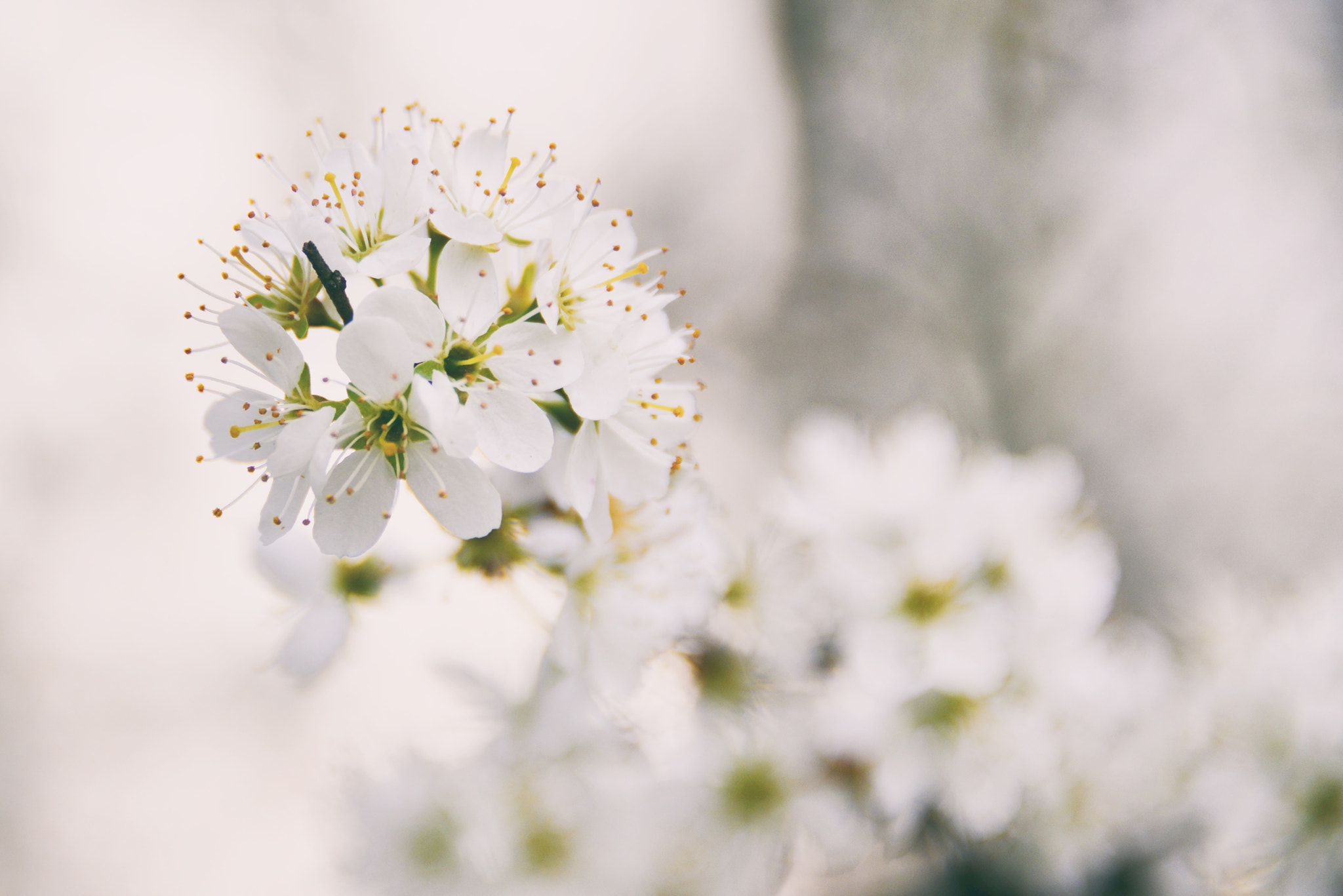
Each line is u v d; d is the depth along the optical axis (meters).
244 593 0.47
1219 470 0.44
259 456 0.18
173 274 0.48
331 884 0.43
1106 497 0.44
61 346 0.46
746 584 0.22
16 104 0.46
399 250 0.18
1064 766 0.22
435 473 0.18
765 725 0.21
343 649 0.20
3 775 0.43
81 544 0.46
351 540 0.18
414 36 0.51
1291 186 0.45
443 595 0.20
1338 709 0.22
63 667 0.45
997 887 0.23
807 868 0.27
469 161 0.19
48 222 0.47
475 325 0.18
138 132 0.48
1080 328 0.47
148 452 0.47
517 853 0.21
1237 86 0.46
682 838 0.21
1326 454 0.44
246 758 0.45
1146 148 0.47
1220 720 0.23
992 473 0.22
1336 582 0.24
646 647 0.20
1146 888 0.23
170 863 0.44
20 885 0.42
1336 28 0.45
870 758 0.21
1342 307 0.45
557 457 0.19
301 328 0.18
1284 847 0.22
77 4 0.47
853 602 0.21
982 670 0.21
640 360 0.19
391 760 0.22
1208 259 0.46
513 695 0.21
